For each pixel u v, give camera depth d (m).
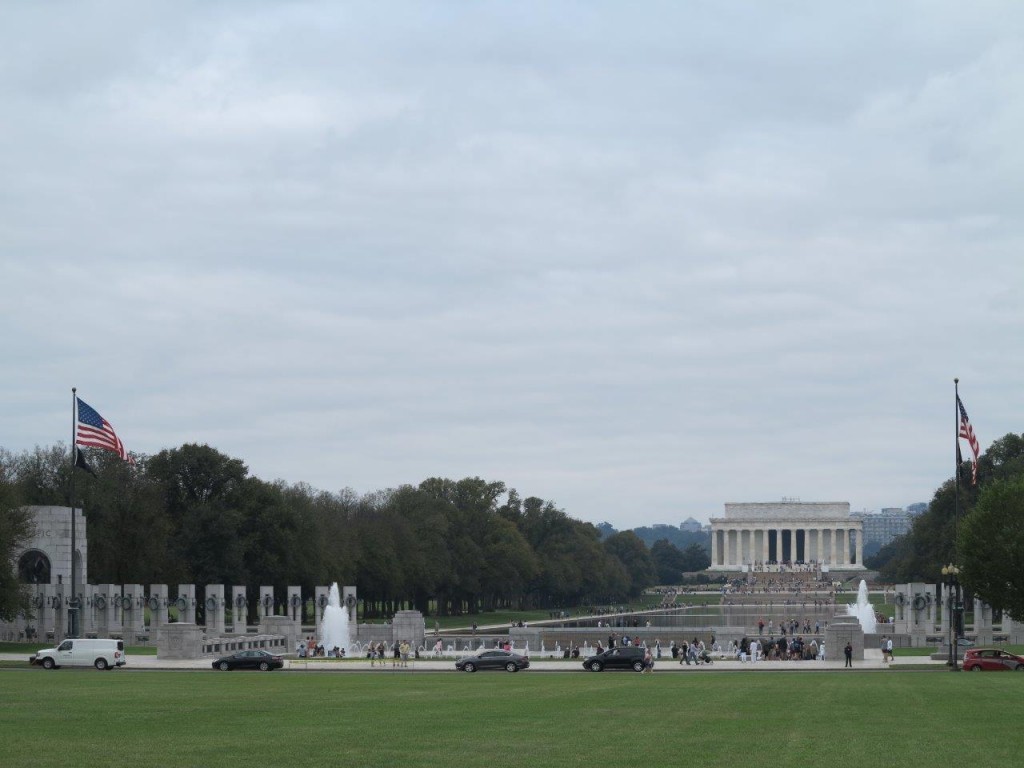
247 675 100.25
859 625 128.38
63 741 48.97
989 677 95.31
